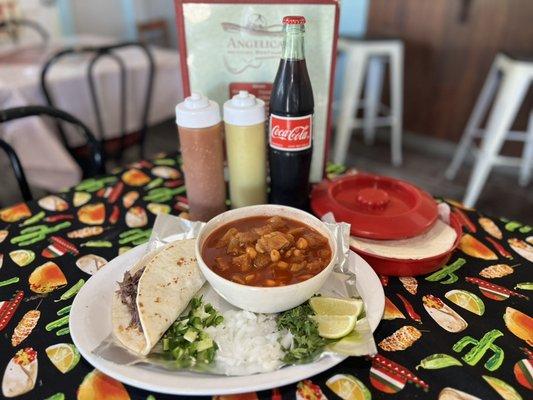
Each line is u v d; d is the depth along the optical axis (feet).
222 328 1.84
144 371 1.65
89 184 3.24
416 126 10.48
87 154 6.20
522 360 1.79
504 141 9.10
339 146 9.29
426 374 1.74
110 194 3.10
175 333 1.84
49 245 2.54
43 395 1.65
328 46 2.61
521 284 2.23
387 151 10.34
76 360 1.79
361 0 10.19
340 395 1.67
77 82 5.92
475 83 9.20
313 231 2.15
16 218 2.81
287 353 1.73
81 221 2.78
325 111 2.80
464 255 2.46
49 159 5.62
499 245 2.55
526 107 8.61
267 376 1.64
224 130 2.86
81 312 1.91
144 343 1.76
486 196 8.33
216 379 1.62
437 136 10.22
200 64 2.69
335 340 1.76
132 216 2.84
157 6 13.66
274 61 2.67
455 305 2.10
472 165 9.60
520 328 1.96
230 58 2.67
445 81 9.60
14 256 2.44
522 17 8.14
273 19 2.56
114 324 1.85
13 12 10.00
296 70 2.31
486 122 9.30
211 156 2.50
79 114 6.08
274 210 2.24
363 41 8.34
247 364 1.69
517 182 8.81
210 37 2.62
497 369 1.75
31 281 2.25
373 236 2.31
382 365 1.78
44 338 1.90
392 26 9.93
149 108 6.63
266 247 1.98
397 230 2.30
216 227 2.16
